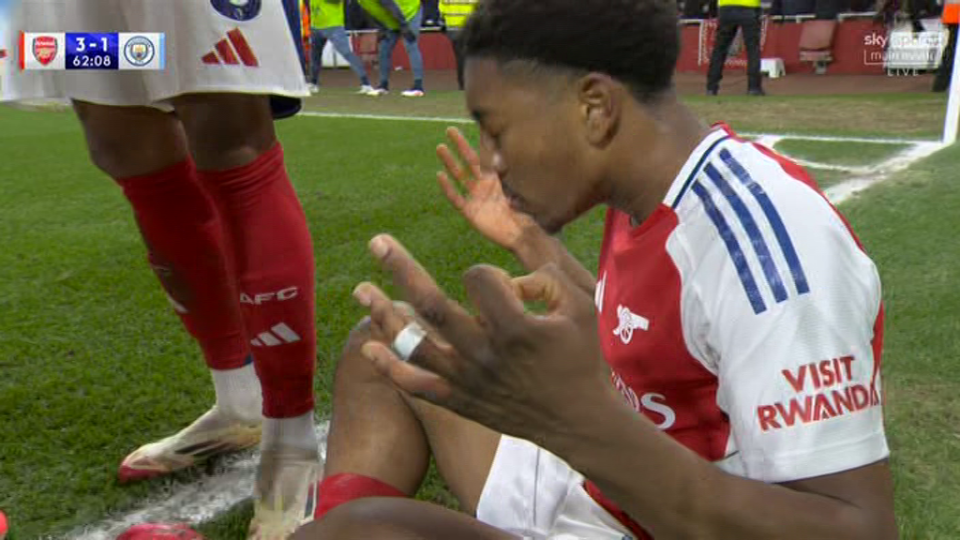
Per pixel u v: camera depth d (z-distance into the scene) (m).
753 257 0.83
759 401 0.81
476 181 1.16
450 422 1.27
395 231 3.92
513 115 0.88
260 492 1.64
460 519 1.06
